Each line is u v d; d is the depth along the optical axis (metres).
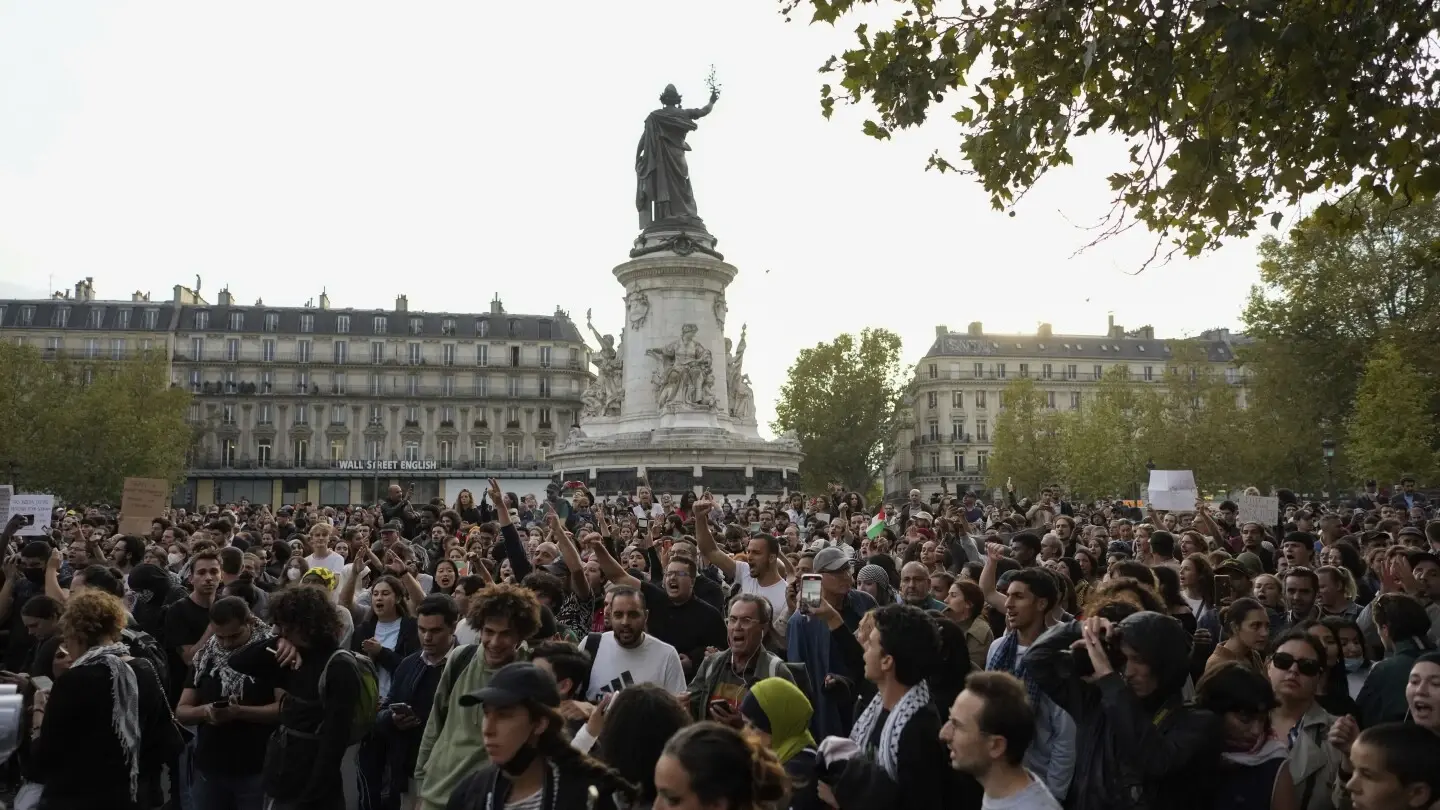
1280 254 57.25
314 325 110.50
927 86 11.00
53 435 73.00
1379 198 10.19
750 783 3.97
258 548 17.00
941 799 5.66
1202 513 16.62
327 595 7.90
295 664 7.62
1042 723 6.57
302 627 7.59
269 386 108.62
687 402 40.22
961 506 26.34
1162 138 10.64
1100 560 14.85
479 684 7.32
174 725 8.37
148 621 11.41
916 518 18.91
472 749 7.13
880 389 101.62
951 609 9.89
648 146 43.91
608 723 4.95
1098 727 6.10
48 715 7.25
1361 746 4.96
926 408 127.81
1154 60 9.77
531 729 4.82
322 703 7.52
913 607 6.07
